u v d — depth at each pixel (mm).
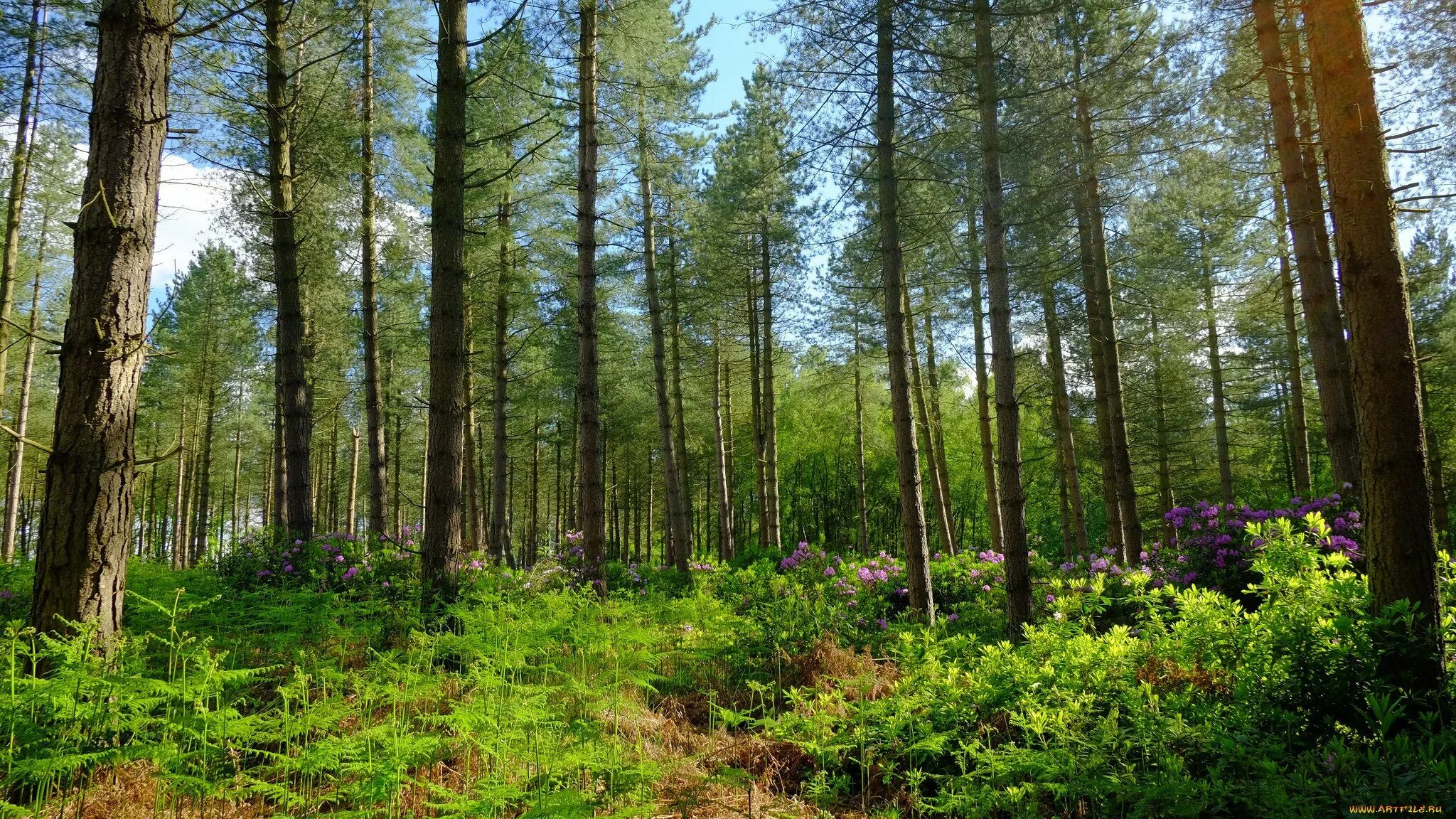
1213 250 16625
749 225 17984
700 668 6723
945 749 4406
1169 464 23531
